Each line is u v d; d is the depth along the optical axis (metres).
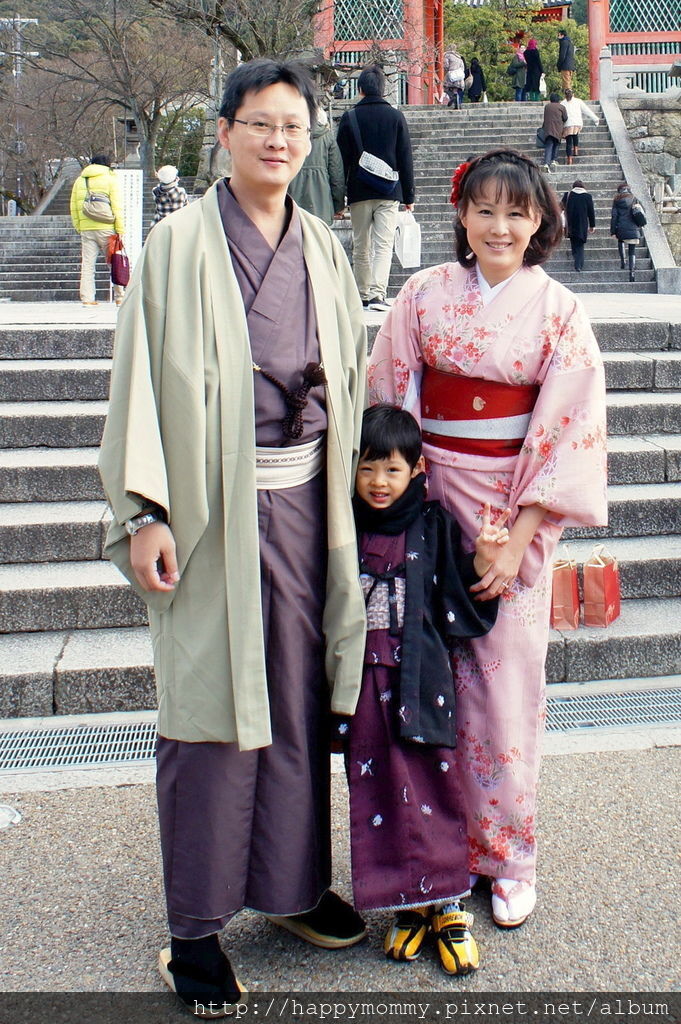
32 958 2.07
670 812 2.59
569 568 3.44
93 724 3.11
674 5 21.52
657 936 2.13
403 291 2.28
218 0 12.50
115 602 3.47
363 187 6.68
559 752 2.92
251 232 1.92
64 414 4.20
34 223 18.08
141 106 21.33
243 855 1.95
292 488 1.96
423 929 2.12
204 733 1.88
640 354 5.02
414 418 2.16
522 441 2.16
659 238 12.99
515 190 1.99
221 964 1.95
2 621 3.43
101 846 2.47
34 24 22.55
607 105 15.94
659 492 4.12
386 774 2.04
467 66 23.55
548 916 2.21
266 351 1.89
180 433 1.83
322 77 13.52
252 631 1.87
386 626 2.07
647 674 3.45
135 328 1.86
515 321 2.10
